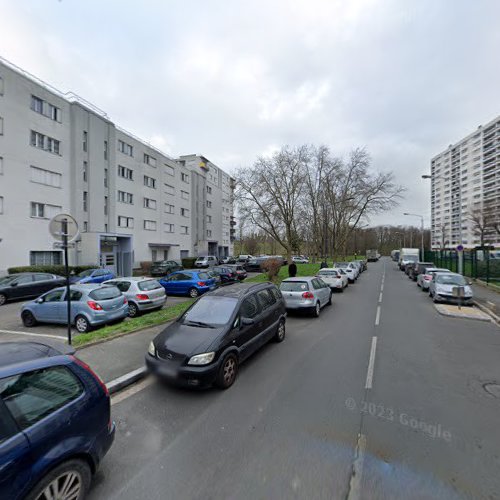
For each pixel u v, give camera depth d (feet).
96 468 7.74
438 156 331.77
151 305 30.19
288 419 11.17
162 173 109.60
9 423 6.16
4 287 38.52
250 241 230.48
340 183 115.65
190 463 8.79
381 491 7.61
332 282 47.57
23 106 59.11
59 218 18.01
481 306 35.04
